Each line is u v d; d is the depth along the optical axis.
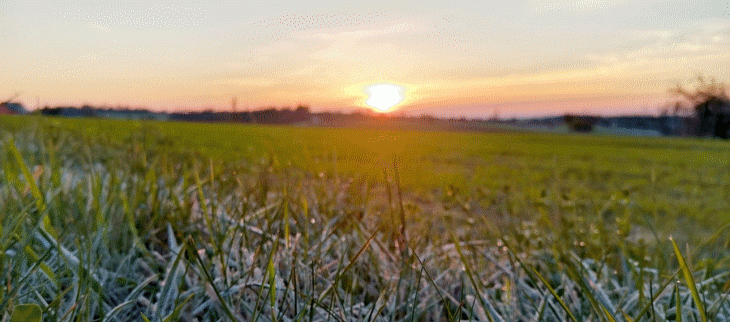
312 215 0.71
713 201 1.99
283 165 0.87
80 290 0.43
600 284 0.56
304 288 0.52
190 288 0.48
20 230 0.49
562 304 0.41
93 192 0.55
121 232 0.57
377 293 0.54
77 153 1.03
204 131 8.16
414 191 1.61
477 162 4.60
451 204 0.82
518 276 0.59
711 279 0.53
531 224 0.77
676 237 0.85
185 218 0.62
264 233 0.50
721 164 5.06
